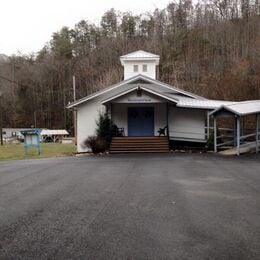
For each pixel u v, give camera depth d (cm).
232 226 602
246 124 2878
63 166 1516
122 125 2536
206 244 518
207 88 4262
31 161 1877
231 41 5359
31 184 1050
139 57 2844
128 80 2530
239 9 5894
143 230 582
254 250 495
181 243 522
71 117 7206
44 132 6200
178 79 5084
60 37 8119
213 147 2222
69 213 694
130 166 1462
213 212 692
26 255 483
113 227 599
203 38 5822
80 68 7056
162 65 5450
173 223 620
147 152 2216
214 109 2231
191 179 1098
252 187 956
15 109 7438
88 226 606
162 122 2525
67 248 506
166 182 1044
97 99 2495
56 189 953
